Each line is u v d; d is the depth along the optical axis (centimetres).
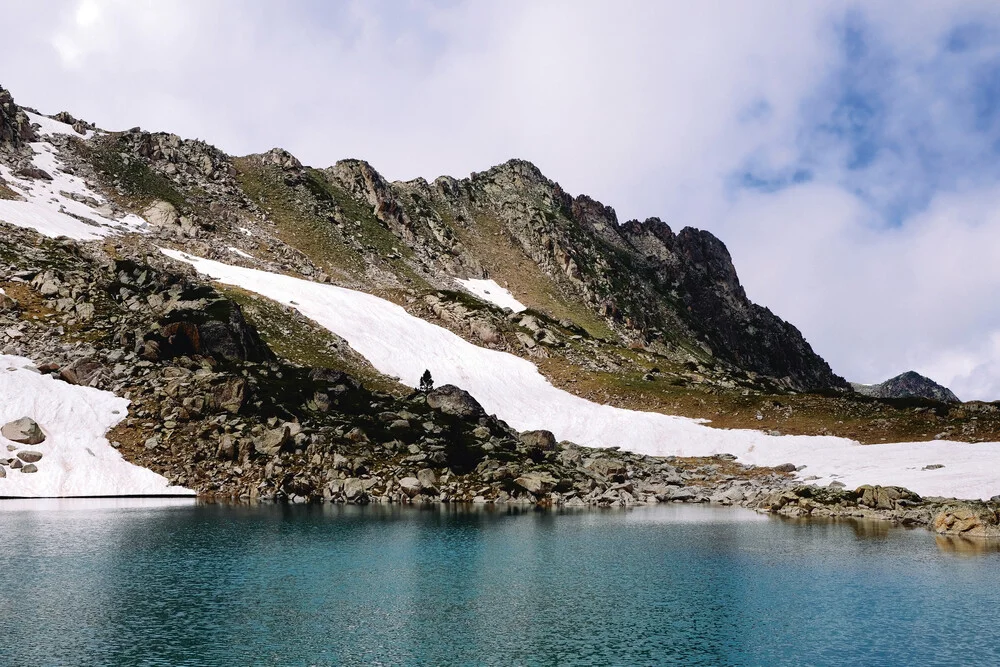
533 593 3894
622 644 3086
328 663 2812
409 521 6116
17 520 5431
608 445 10312
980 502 6169
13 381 7438
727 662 2867
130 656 2800
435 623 3347
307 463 7506
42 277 9538
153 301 9806
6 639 2962
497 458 8394
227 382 8062
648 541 5425
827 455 9394
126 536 5003
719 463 9612
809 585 4100
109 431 7350
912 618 3475
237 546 4844
